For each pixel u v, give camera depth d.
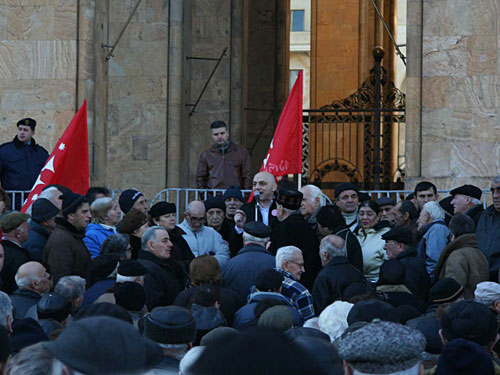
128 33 40.25
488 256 21.53
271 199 23.77
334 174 57.88
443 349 9.46
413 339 6.50
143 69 40.12
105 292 16.75
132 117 40.03
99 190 23.03
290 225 20.61
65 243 19.31
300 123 26.12
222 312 16.86
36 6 33.28
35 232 20.59
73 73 33.03
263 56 54.06
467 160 31.98
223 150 31.92
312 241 20.58
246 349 4.34
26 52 33.22
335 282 18.41
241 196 24.91
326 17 61.31
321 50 61.31
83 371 5.45
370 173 49.25
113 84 40.12
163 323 11.44
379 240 22.16
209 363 4.33
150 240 18.70
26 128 28.25
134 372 5.51
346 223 22.66
